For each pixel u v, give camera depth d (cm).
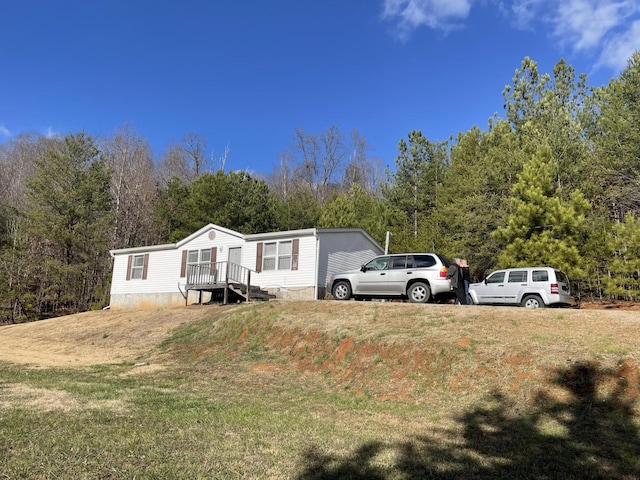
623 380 700
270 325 1334
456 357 874
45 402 717
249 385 955
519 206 2020
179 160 5462
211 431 581
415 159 3556
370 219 3281
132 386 902
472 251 2573
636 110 1945
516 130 2850
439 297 1430
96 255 3456
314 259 2061
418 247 2738
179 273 2472
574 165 2255
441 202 3064
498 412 697
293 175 5725
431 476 459
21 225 3216
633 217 1817
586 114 2541
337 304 1385
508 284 1506
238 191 3525
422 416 705
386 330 1073
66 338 1798
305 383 969
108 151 4594
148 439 532
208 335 1443
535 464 498
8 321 3186
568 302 1455
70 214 3291
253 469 455
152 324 1756
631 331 858
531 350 831
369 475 455
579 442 568
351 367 988
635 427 600
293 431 602
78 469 431
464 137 3136
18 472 418
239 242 2300
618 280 1794
